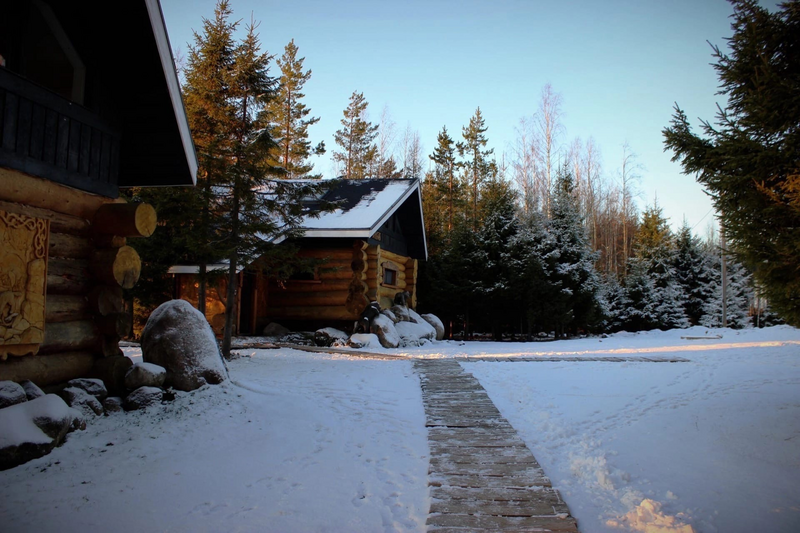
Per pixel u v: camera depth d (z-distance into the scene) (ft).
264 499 13.12
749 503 12.63
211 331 25.49
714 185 19.89
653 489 13.62
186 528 11.51
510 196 70.95
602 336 77.36
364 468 15.33
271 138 34.86
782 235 18.01
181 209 35.68
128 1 20.42
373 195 59.52
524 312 68.33
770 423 18.95
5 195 17.31
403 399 24.35
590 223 135.85
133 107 23.52
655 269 103.76
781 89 17.97
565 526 11.49
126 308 50.29
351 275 54.13
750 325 109.60
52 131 19.19
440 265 73.41
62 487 13.70
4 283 16.70
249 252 37.40
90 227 21.30
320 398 24.03
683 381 28.91
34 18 20.21
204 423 19.53
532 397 24.90
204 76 55.72
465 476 14.55
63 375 19.56
